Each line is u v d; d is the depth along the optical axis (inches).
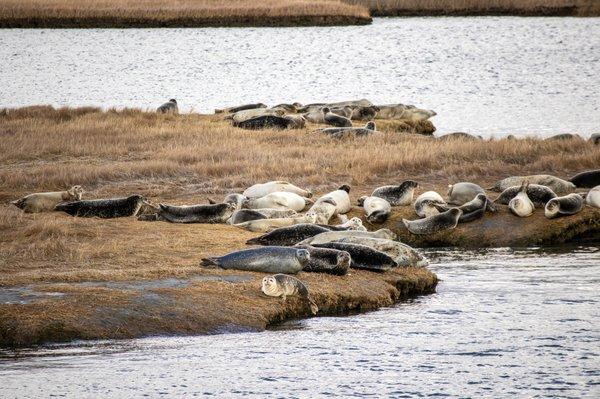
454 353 1937.7
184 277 2330.2
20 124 5221.5
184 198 3587.6
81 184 3767.2
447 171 3934.5
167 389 1708.9
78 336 1994.3
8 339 1962.4
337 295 2333.9
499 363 1868.8
